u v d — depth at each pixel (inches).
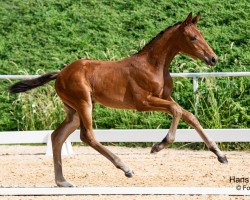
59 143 310.8
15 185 308.8
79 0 851.4
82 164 393.7
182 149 482.6
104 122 519.5
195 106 474.6
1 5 854.5
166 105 287.6
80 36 753.0
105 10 815.7
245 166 368.5
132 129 488.4
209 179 318.0
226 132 440.5
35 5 850.8
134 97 295.7
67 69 310.8
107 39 733.3
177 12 774.5
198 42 291.1
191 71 605.3
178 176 331.9
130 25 770.2
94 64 307.3
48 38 756.0
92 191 266.2
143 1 827.4
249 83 505.0
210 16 753.6
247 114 488.4
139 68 296.0
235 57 636.7
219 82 515.8
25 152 478.9
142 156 431.5
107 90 299.6
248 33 697.6
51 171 366.3
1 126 548.7
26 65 695.1
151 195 260.2
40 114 523.2
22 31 784.9
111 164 393.7
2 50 738.8
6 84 642.8
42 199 257.1
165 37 298.5
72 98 303.6
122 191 263.6
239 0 790.5
